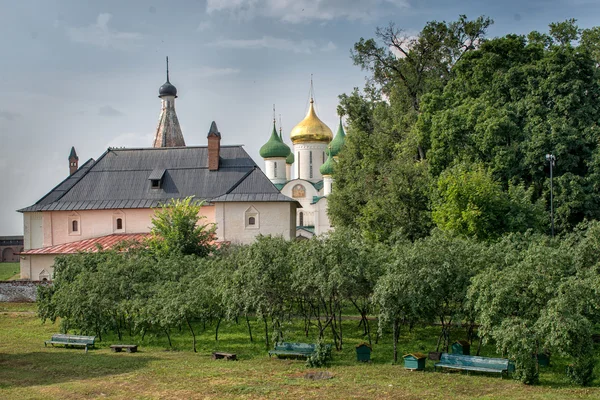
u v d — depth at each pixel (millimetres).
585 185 45812
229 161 62375
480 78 52000
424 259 28406
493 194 41781
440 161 49438
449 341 32594
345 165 61875
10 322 42688
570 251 28844
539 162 46000
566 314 23219
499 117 46938
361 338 34281
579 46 50062
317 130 95375
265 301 30766
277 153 94750
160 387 23875
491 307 25078
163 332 37125
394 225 49375
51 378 25688
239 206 57625
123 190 61219
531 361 23938
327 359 28781
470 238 38625
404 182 50312
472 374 25797
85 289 36656
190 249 48594
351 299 31266
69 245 57625
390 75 61938
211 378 25406
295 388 23484
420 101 56062
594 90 48281
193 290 33281
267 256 31797
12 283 52188
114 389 23641
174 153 63812
